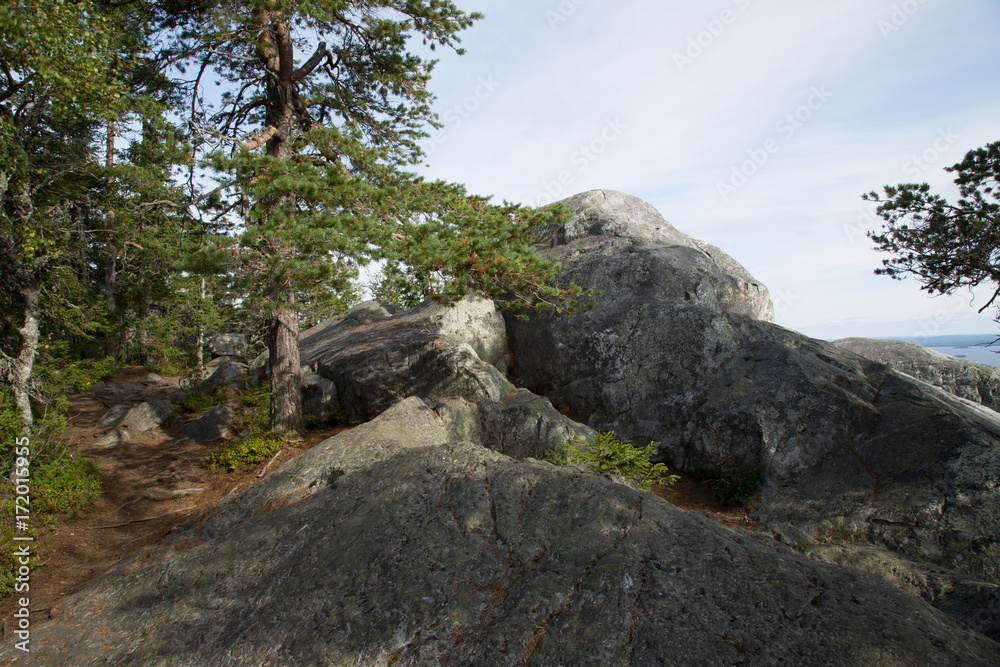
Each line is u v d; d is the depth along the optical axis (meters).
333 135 13.20
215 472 13.91
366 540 7.48
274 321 14.96
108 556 10.17
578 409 17.08
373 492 8.68
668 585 5.86
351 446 10.73
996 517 10.39
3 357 12.01
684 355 16.12
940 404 13.30
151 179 13.55
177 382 25.56
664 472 14.84
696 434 14.47
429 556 6.90
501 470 8.43
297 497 9.59
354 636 6.04
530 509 7.50
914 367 23.45
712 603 5.61
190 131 13.48
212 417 17.45
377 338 18.55
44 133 14.32
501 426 14.42
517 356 19.39
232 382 22.73
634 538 6.61
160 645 6.54
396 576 6.70
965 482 11.09
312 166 11.77
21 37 10.09
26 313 12.32
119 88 12.35
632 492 7.70
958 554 10.30
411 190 13.73
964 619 6.36
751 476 13.19
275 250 10.91
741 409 13.92
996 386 22.64
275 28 13.84
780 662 4.88
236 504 9.75
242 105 15.81
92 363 15.93
